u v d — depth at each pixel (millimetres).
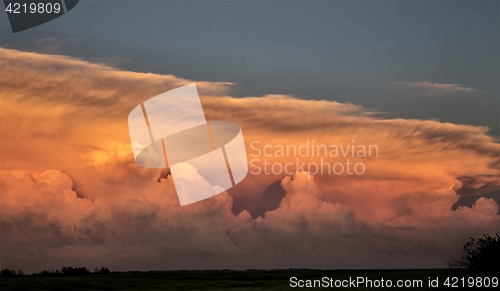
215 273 116625
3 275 122125
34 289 71375
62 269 128250
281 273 105438
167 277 96938
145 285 78375
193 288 74000
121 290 72938
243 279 92375
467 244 44219
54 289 72438
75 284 76938
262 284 74875
